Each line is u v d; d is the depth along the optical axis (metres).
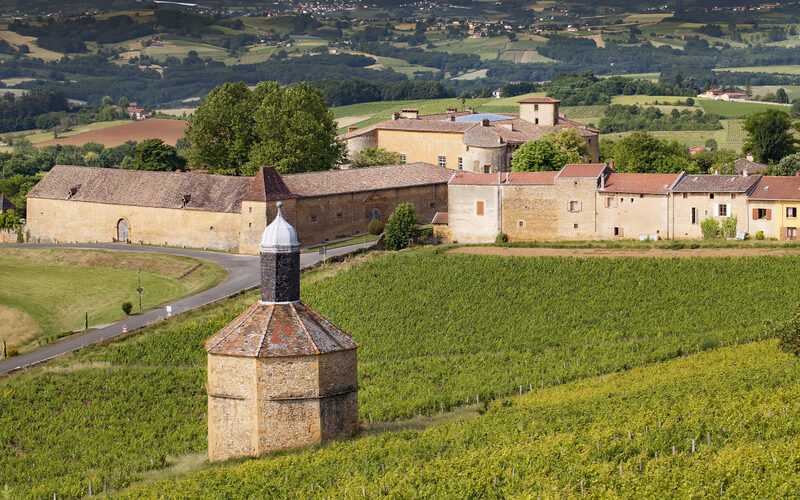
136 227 166.62
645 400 80.25
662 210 140.12
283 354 69.81
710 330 107.94
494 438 73.94
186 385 97.00
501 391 92.31
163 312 122.62
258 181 150.38
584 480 64.62
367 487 64.50
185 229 160.25
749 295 114.56
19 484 76.44
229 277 136.75
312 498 64.00
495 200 149.25
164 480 70.31
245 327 71.25
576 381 94.75
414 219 150.75
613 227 143.25
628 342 106.00
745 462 64.31
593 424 74.56
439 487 64.56
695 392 81.62
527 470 66.56
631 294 118.25
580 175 145.25
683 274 121.25
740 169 190.38
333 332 72.31
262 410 70.19
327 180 161.00
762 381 83.38
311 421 70.88
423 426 81.38
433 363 102.94
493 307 118.44
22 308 135.88
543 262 129.00
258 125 179.00
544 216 147.00
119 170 174.25
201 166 184.62
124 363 104.06
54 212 177.38
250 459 70.44
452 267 130.50
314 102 186.00
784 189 134.12
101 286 144.00
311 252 148.25
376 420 84.31
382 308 120.19
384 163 194.50
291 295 72.75
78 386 95.94
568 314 114.94
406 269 131.25
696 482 62.75
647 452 69.38
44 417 89.56
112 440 84.25
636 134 183.38
